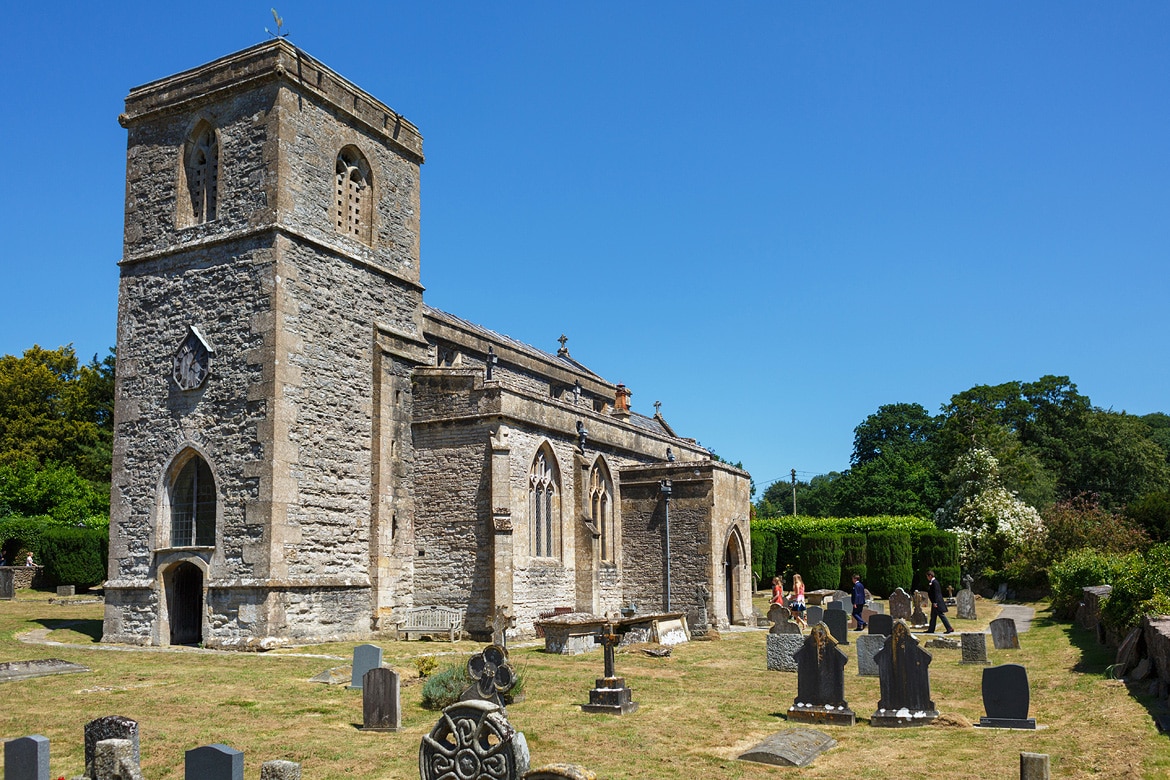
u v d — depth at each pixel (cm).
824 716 1585
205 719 1570
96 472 6141
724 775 1247
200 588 2805
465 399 2988
